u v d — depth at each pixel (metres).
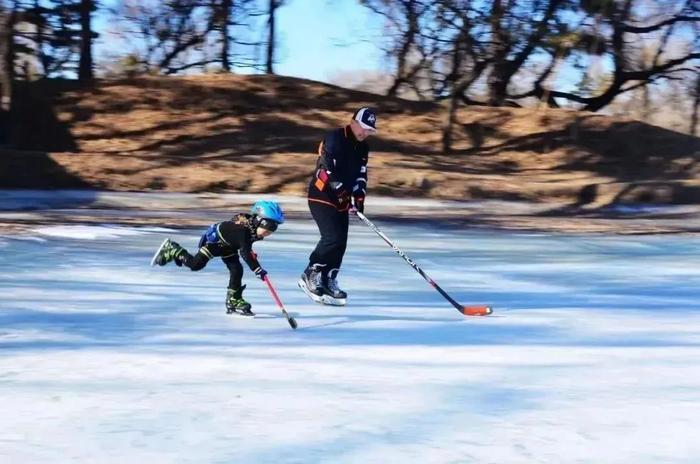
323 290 9.66
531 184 31.47
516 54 40.22
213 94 41.09
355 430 4.79
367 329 8.09
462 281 11.92
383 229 20.69
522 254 15.80
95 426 4.81
